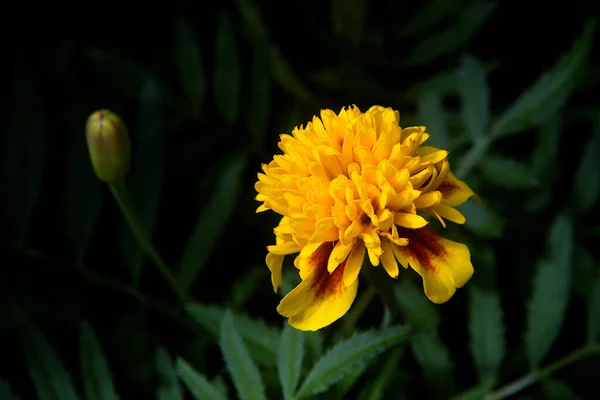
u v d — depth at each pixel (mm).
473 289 435
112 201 479
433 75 507
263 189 390
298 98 499
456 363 459
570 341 464
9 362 458
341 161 386
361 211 382
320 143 388
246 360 402
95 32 499
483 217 444
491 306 432
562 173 488
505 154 494
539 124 455
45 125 468
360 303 451
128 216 432
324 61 512
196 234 457
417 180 383
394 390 428
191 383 405
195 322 453
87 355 422
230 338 404
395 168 381
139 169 455
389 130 385
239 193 482
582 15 512
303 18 511
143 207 453
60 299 461
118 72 474
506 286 473
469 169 456
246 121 489
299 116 498
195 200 487
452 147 461
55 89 481
